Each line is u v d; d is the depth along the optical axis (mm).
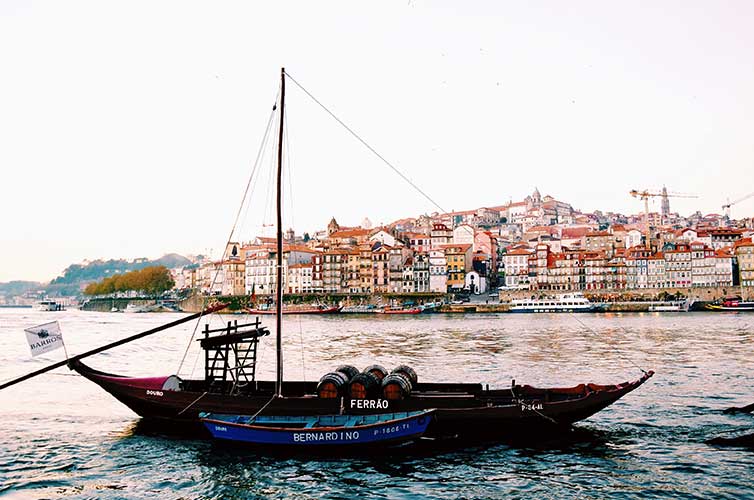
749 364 52438
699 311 157000
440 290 190500
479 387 30000
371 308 181875
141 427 30969
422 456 25812
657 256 184125
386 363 57219
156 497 21969
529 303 167250
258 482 23172
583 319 130875
